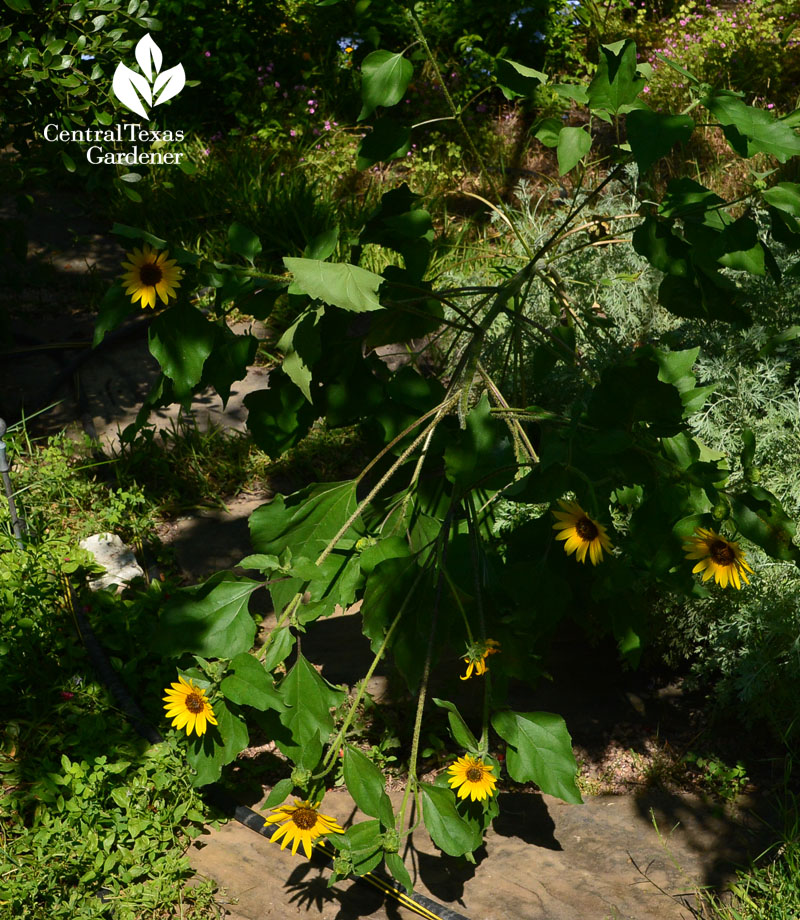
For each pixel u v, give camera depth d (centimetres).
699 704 391
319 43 970
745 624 343
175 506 488
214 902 290
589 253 493
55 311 652
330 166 823
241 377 304
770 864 313
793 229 264
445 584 284
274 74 948
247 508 496
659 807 342
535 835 330
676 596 357
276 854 312
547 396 447
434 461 333
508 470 285
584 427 270
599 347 437
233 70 895
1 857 288
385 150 316
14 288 586
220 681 262
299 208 726
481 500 332
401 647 286
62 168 474
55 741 335
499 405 313
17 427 520
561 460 262
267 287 285
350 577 292
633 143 239
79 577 418
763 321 418
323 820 263
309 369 294
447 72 938
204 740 270
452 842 264
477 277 594
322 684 276
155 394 306
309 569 266
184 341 280
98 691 359
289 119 880
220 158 811
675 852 321
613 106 254
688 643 378
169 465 511
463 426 295
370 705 378
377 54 303
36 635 369
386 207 336
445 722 375
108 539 445
